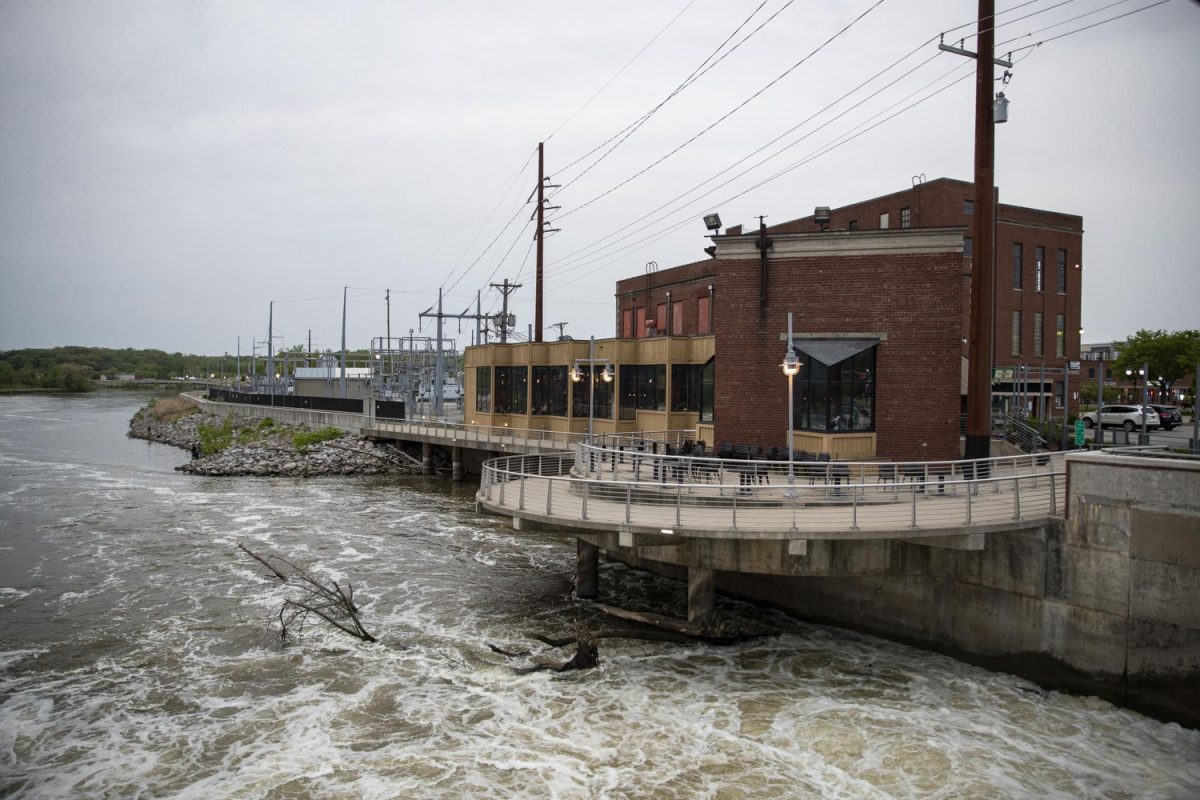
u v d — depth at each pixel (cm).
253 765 1334
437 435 4816
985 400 2077
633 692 1638
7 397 19225
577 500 2102
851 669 1773
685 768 1336
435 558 2739
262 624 2022
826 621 2095
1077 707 1585
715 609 2130
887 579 1956
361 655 1823
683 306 4931
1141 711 1532
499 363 4656
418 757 1362
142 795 1246
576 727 1481
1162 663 1502
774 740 1438
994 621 1761
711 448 2788
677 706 1575
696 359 3581
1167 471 1495
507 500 2111
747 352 2691
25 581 2412
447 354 9644
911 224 4538
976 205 2077
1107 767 1352
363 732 1454
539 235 5006
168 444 7488
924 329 2527
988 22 2039
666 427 3566
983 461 2011
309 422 6525
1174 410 4406
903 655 1861
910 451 2538
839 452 2512
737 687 1670
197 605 2177
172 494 4212
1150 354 5384
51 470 5281
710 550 1853
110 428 9469
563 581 2466
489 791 1256
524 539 3070
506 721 1502
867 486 1667
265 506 3825
